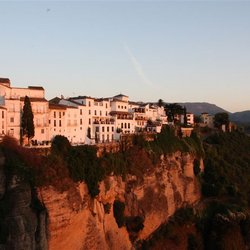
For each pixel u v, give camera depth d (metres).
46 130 100.75
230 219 110.62
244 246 108.19
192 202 122.88
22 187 68.25
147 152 110.38
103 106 124.94
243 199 124.50
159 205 106.00
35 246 68.00
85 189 82.06
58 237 72.44
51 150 78.81
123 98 144.50
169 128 131.88
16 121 91.50
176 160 123.19
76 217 76.81
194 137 141.88
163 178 111.81
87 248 79.62
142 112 151.12
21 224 66.19
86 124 117.00
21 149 73.81
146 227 99.88
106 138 121.06
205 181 131.62
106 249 86.12
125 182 97.44
